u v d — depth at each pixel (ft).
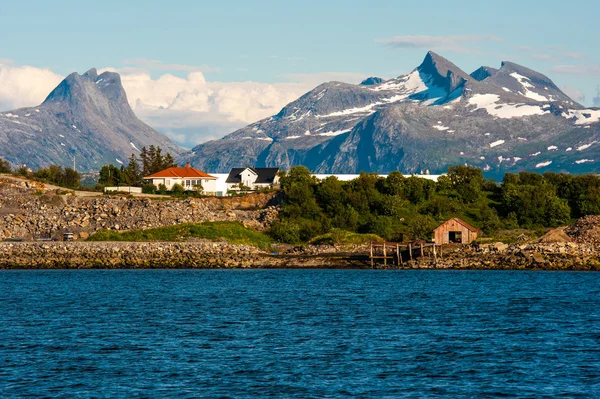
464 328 534.78
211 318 588.50
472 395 358.23
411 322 564.30
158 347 466.70
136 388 370.94
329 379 386.73
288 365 416.87
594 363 419.13
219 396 357.61
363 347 465.47
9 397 355.77
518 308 635.66
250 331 524.93
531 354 442.50
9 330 529.04
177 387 372.58
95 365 416.87
